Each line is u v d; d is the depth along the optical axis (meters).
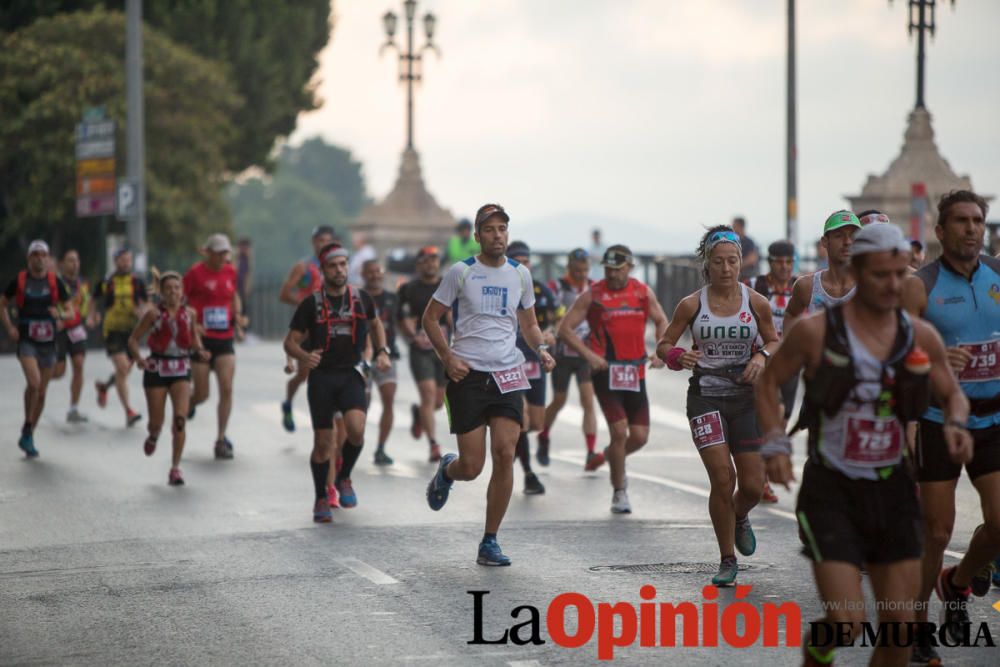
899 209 50.66
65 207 79.50
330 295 21.17
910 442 14.77
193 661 13.15
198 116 82.88
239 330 28.69
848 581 10.30
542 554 18.19
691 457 28.34
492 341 17.94
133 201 53.56
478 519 21.03
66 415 34.88
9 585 16.64
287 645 13.66
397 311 27.81
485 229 18.03
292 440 30.78
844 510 10.49
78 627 14.54
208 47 92.31
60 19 81.56
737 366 16.33
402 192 77.62
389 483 24.84
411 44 76.25
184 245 83.12
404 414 35.84
